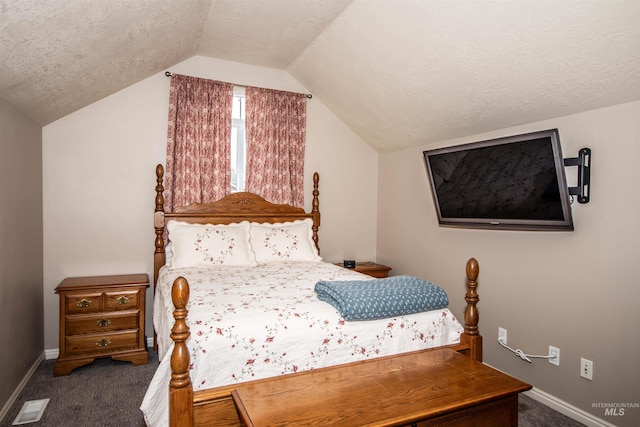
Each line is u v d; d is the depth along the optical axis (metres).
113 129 3.18
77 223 3.10
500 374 1.63
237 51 3.31
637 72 1.80
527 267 2.56
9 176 2.25
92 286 2.77
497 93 2.41
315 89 3.76
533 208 2.40
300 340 1.68
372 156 4.21
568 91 2.11
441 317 2.01
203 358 1.52
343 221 4.09
